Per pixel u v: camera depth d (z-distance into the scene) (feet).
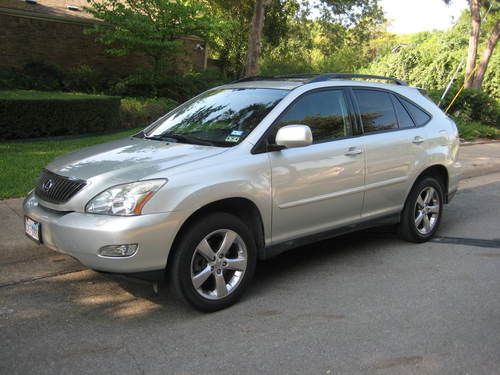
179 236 13.25
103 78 59.11
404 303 14.67
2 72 53.98
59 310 14.19
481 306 14.49
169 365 11.37
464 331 12.99
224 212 13.96
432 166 19.85
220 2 77.77
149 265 12.73
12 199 23.20
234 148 14.46
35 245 18.01
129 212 12.51
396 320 13.60
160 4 55.83
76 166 14.16
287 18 86.22
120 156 14.51
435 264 17.92
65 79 56.70
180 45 57.16
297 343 12.35
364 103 17.97
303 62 95.55
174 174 13.12
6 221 20.20
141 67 62.34
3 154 31.53
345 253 19.03
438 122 20.51
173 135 16.26
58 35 61.41
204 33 59.06
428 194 20.16
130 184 12.76
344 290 15.61
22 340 12.48
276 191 14.82
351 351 11.98
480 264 17.95
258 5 51.34
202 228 13.41
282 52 93.25
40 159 30.48
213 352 11.93
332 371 11.14
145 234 12.49
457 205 27.55
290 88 16.35
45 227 13.55
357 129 17.35
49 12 60.80
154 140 16.11
